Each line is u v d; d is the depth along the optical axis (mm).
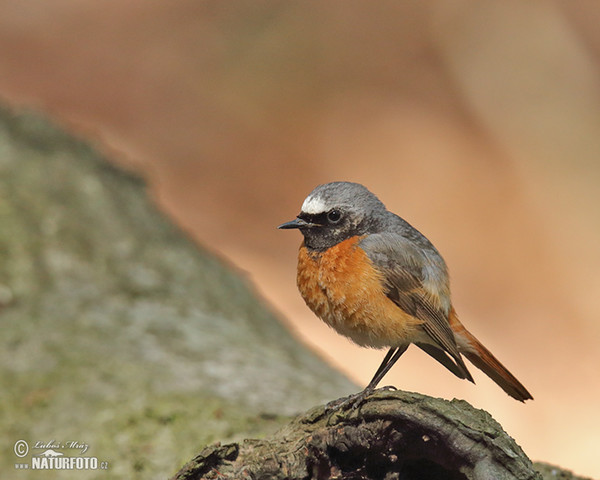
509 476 5031
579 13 20844
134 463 7031
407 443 5270
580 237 16531
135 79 20062
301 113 19391
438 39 20938
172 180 17516
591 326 15141
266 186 17781
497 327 15039
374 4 21859
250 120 19156
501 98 19547
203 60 20641
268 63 20609
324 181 17891
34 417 7707
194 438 7305
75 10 22016
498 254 16375
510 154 18391
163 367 8602
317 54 20734
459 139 18703
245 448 5707
